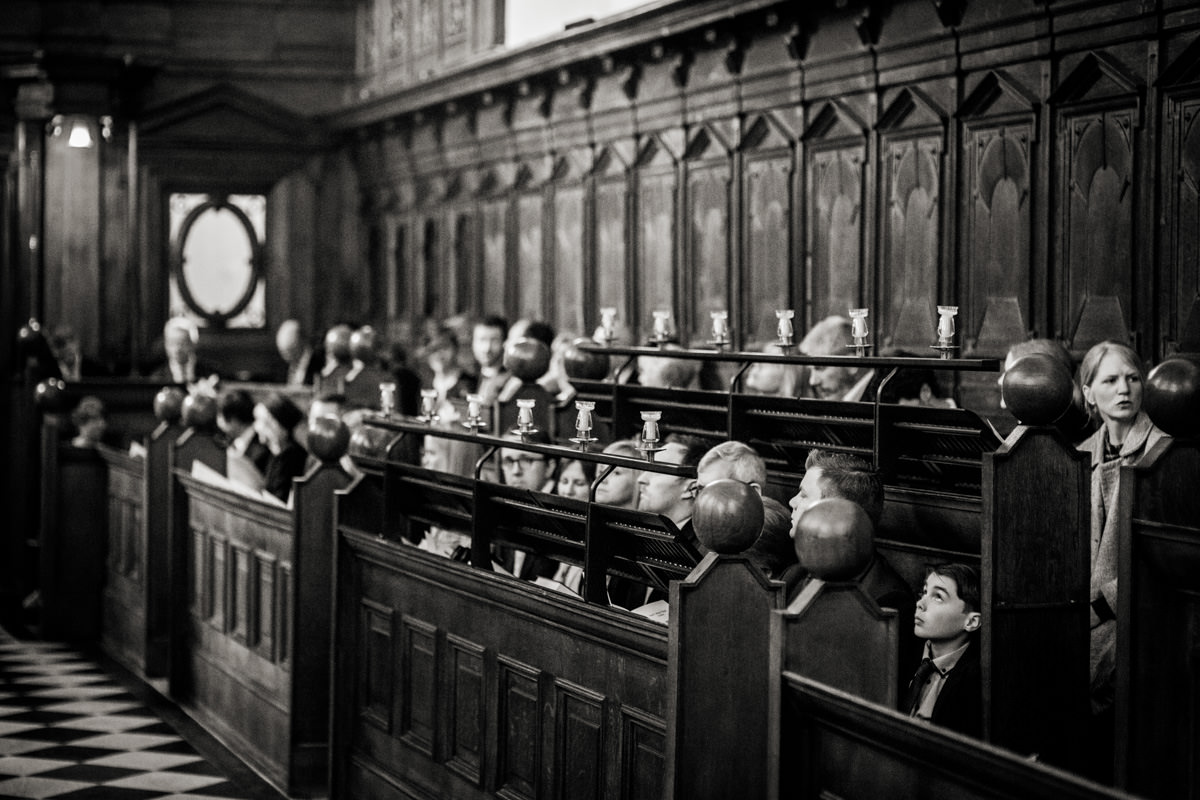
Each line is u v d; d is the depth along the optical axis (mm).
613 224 11656
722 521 3873
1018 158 7934
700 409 6348
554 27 12633
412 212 15109
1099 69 7406
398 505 6359
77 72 13664
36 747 7840
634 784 4414
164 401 9547
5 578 14031
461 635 5543
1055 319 7730
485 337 9352
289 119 16203
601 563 4820
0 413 14680
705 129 10500
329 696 6895
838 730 3551
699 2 9797
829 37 9227
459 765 5539
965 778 3129
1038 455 4305
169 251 15906
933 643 4547
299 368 12742
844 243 9234
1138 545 4035
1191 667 4008
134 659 10023
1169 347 7031
